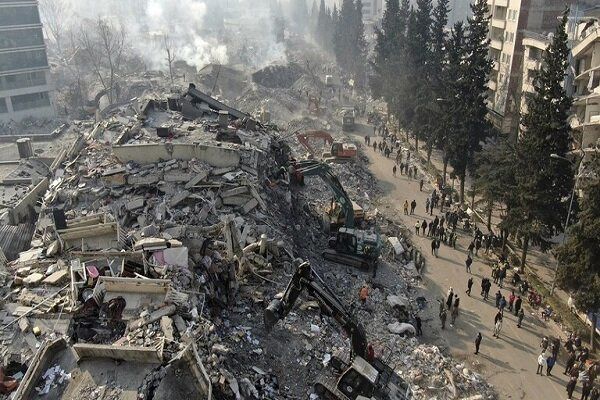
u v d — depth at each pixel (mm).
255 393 16312
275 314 17703
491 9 64312
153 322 17203
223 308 20797
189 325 17344
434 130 50750
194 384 14859
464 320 28703
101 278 18656
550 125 31422
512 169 35062
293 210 34312
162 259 20750
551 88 31500
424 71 58156
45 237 23141
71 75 88250
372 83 76562
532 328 28234
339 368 18438
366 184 49375
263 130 40719
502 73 61781
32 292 19359
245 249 24578
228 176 29078
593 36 41594
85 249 21906
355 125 72688
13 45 64250
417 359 23688
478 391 22734
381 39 75188
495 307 30078
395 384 18422
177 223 25500
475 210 44625
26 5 63781
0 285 19891
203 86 81250
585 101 40812
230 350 17984
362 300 27766
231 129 36031
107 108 52188
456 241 38781
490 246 37562
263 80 86812
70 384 14969
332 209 36062
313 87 86312
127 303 18125
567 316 28703
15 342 17094
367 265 31859
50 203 27781
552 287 30953
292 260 25719
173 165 29453
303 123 68625
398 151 57312
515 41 58094
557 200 32344
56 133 45000
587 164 31000
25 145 37656
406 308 28422
